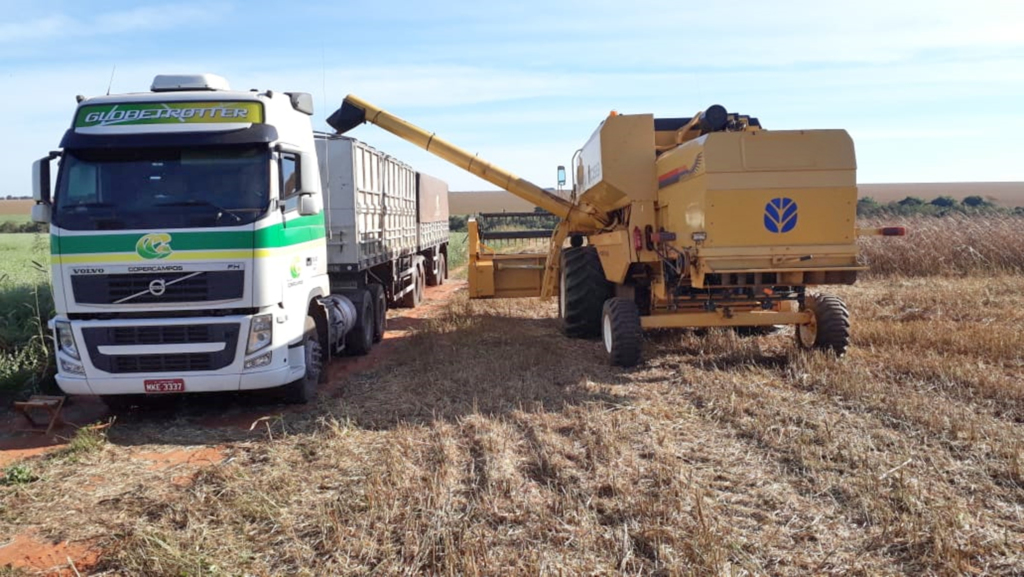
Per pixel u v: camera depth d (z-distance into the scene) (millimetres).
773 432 6188
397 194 13641
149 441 6809
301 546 4402
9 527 4930
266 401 8078
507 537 4418
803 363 8445
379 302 11969
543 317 13984
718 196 7879
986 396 7121
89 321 6996
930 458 5473
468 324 12555
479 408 7320
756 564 4012
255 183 7141
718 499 4879
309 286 8273
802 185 7945
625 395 7652
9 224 51562
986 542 4172
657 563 4051
